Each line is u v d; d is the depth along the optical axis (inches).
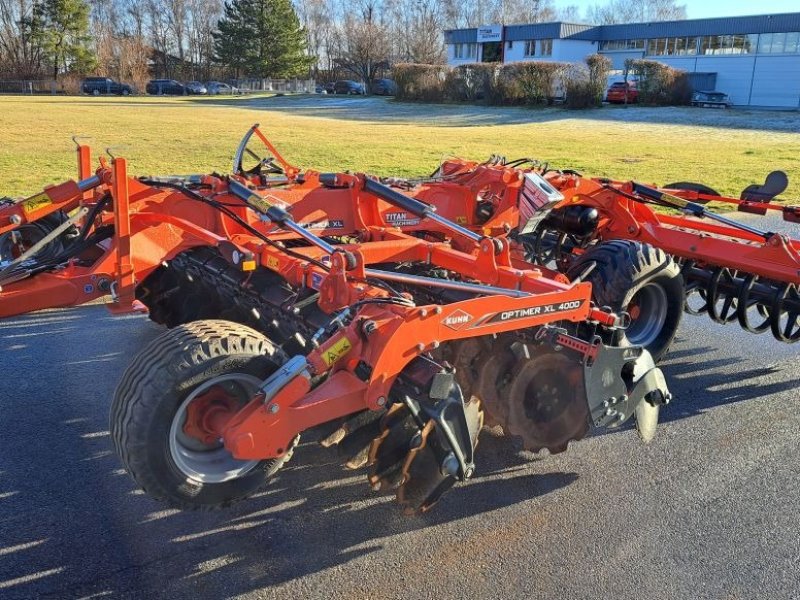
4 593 122.0
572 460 172.6
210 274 204.5
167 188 204.2
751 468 170.6
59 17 3019.2
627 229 268.1
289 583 127.0
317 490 155.9
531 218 229.1
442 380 133.0
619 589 127.6
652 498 156.8
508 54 2381.9
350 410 133.5
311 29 4207.7
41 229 271.0
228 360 131.6
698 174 646.5
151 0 4168.3
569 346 154.6
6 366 215.9
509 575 130.4
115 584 125.3
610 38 2218.3
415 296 192.9
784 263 227.8
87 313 266.8
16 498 149.4
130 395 128.4
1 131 909.2
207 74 3654.0
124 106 1608.0
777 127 1196.5
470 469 138.1
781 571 133.7
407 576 129.5
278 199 213.3
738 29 1894.7
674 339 256.2
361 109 1589.6
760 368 235.0
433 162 675.4
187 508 135.9
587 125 1210.0
